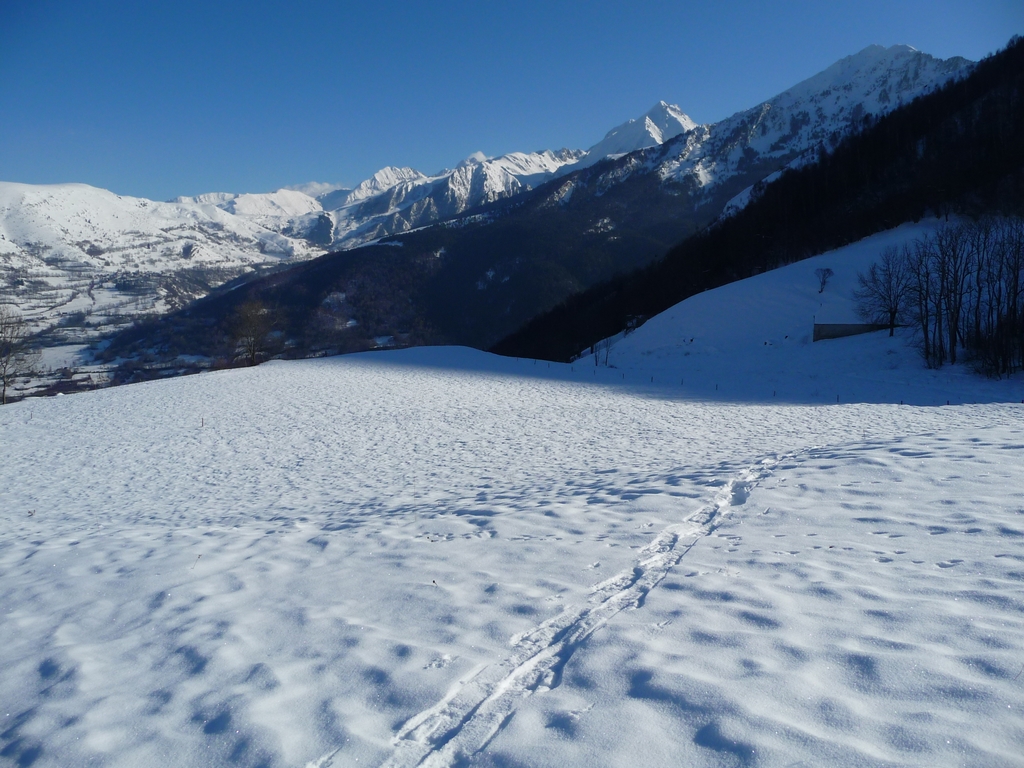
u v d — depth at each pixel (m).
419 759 2.96
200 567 6.86
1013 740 2.60
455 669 3.80
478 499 9.99
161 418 25.47
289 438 21.19
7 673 4.46
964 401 26.38
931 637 3.58
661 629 4.05
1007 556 4.72
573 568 5.57
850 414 20.62
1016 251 34.34
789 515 6.50
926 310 34.38
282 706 3.52
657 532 6.43
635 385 32.78
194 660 4.30
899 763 2.52
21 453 20.23
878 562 4.91
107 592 6.22
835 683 3.19
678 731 2.91
